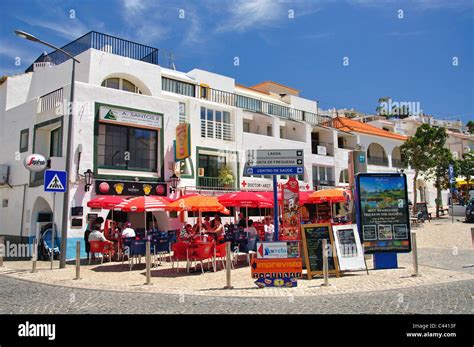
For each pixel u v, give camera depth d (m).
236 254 15.39
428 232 21.58
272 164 11.73
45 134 18.12
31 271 12.42
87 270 12.66
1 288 9.64
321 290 8.63
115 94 17.78
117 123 17.69
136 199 13.82
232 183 23.84
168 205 13.51
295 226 11.73
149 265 10.06
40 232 16.45
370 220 11.27
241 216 18.53
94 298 8.33
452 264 12.08
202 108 23.75
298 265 9.07
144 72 20.69
